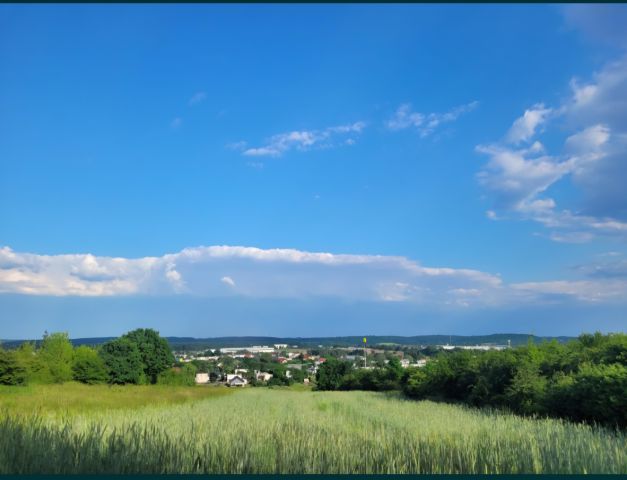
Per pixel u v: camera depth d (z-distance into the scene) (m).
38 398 27.12
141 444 11.92
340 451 12.23
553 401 22.88
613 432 17.03
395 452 12.67
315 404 37.25
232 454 11.89
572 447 13.21
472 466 11.55
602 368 21.00
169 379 93.69
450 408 31.00
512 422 19.52
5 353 55.62
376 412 27.31
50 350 74.81
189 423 17.05
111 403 27.97
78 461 10.79
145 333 94.00
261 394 57.16
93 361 76.75
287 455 11.85
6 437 11.40
